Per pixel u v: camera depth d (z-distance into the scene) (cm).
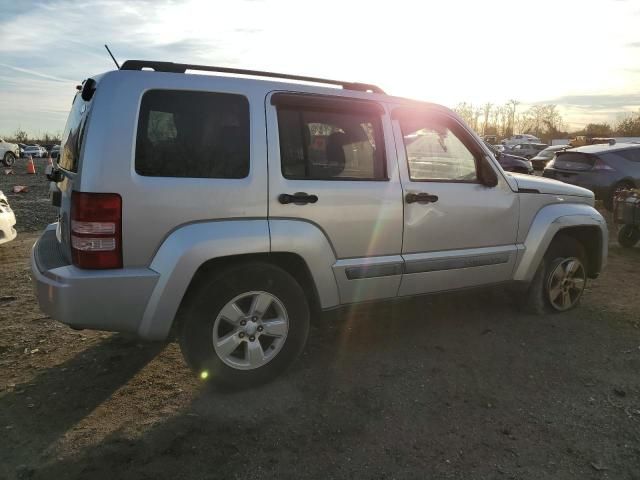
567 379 356
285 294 331
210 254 300
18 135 7594
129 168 283
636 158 1137
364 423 299
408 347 404
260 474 254
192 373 355
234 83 318
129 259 286
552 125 7981
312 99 339
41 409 307
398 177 371
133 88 290
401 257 375
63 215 329
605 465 265
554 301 477
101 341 405
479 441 284
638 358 389
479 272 417
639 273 648
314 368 366
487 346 407
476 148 413
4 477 248
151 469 255
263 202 316
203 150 304
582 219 470
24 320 446
